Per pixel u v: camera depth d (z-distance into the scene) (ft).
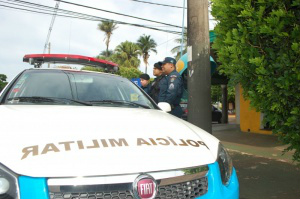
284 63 8.51
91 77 10.99
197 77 14.30
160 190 5.27
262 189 13.09
